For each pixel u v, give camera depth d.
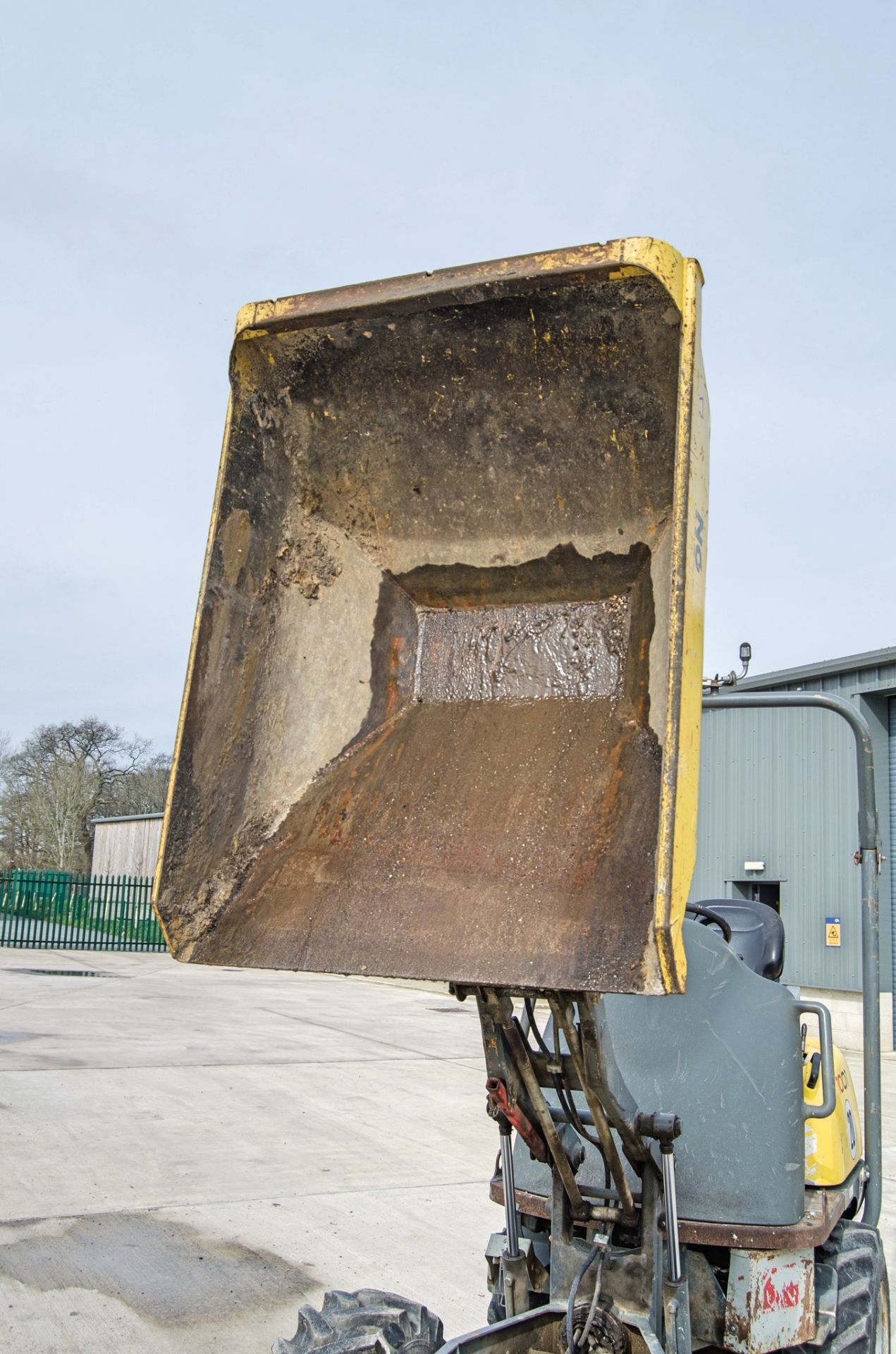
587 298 2.35
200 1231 5.25
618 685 2.56
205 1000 15.26
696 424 2.14
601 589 2.69
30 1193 5.64
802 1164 2.95
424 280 2.44
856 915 13.12
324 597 2.78
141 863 33.22
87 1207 5.48
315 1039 11.82
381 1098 8.70
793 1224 2.85
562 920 2.04
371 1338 2.33
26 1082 8.41
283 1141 7.13
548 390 2.58
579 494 2.65
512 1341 2.38
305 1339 2.40
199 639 2.41
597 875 2.10
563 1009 2.21
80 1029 11.45
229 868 2.43
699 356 2.18
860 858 3.96
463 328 2.54
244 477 2.60
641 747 2.36
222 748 2.46
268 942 2.29
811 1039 3.62
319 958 2.20
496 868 2.24
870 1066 3.80
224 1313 4.30
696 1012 3.07
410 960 2.11
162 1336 4.06
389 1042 11.90
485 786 2.47
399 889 2.29
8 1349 3.86
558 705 2.62
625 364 2.46
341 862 2.42
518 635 2.77
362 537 2.90
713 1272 2.97
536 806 2.35
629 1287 2.47
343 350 2.67
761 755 14.25
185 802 2.33
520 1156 3.15
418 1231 5.45
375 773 2.63
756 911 4.11
